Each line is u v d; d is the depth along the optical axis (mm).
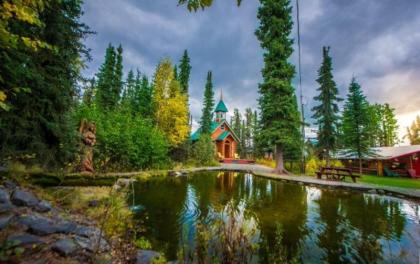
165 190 9852
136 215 5953
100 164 12359
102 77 25969
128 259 3236
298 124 17141
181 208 6898
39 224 3242
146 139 16422
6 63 5164
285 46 17453
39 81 6719
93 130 10117
